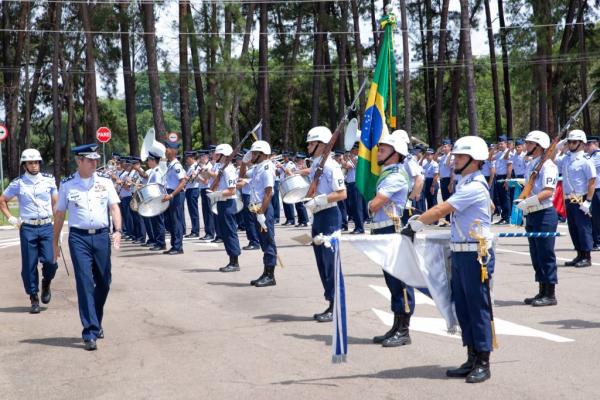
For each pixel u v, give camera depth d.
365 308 10.09
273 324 9.31
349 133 14.30
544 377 6.78
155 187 16.17
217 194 13.70
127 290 12.08
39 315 10.38
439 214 6.71
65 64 49.56
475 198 6.64
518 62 43.03
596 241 15.48
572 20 42.78
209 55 39.47
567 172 13.34
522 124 73.62
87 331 8.33
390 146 8.21
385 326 9.05
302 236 7.05
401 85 57.53
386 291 11.30
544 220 10.08
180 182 16.66
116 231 8.72
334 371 7.15
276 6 49.78
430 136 54.06
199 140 65.56
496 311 9.81
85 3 37.31
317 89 48.22
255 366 7.40
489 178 22.22
